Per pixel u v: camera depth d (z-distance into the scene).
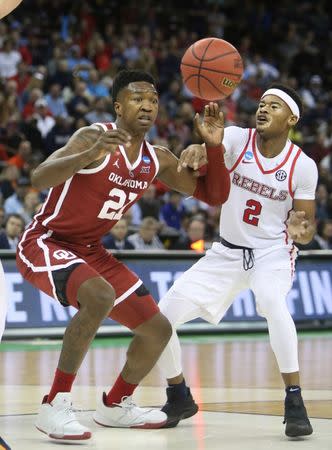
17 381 7.98
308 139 20.53
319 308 13.97
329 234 15.38
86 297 5.20
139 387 7.67
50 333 12.13
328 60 24.88
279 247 5.86
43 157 16.55
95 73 18.86
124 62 20.58
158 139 17.09
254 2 25.91
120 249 13.10
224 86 5.78
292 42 24.92
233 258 5.88
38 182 5.22
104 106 17.58
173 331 5.80
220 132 5.67
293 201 5.90
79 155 5.06
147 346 5.62
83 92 17.91
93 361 9.66
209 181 5.78
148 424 5.68
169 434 5.49
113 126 5.56
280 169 5.82
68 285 5.29
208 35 23.97
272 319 5.60
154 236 13.66
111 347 11.38
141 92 5.48
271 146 5.84
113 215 5.59
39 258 5.45
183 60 5.88
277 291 5.68
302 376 8.46
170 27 23.92
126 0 23.67
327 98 23.02
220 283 5.88
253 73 22.28
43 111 17.19
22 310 12.02
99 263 5.64
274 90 5.85
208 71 5.75
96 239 5.67
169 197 15.62
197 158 5.66
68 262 5.35
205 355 10.43
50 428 5.22
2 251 12.03
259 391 7.43
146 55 19.97
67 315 12.34
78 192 5.45
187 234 14.17
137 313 5.55
